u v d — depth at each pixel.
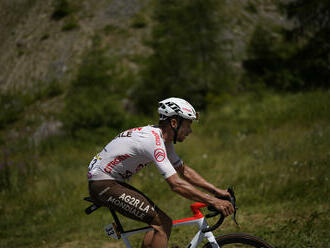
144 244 2.46
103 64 16.23
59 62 20.23
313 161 5.79
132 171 2.48
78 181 7.24
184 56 16.08
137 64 18.52
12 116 16.78
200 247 3.74
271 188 5.09
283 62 17.52
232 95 16.05
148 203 2.41
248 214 4.43
